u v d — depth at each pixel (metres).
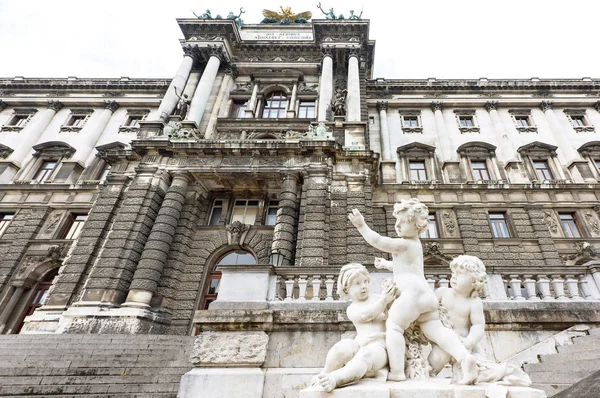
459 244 21.86
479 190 23.98
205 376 6.97
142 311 15.55
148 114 32.53
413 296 4.21
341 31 30.53
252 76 29.41
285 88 28.67
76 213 25.23
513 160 26.09
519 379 3.64
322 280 9.35
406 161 27.25
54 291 17.33
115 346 11.52
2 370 9.12
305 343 7.57
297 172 19.91
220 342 7.47
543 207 23.28
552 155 26.58
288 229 18.00
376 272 9.34
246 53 31.48
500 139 28.08
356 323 4.50
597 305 8.26
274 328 7.68
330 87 27.03
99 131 30.86
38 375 8.89
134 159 22.36
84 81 34.03
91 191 25.81
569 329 7.96
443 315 4.44
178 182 20.09
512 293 9.13
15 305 21.42
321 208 18.30
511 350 7.79
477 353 4.19
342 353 4.03
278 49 31.33
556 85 31.30
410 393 3.52
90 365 9.83
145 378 8.84
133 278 16.88
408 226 4.63
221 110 27.05
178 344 11.91
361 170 20.48
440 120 29.80
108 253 17.53
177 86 27.00
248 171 20.14
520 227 22.48
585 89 31.27
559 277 9.23
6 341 12.12
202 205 21.70
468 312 4.50
